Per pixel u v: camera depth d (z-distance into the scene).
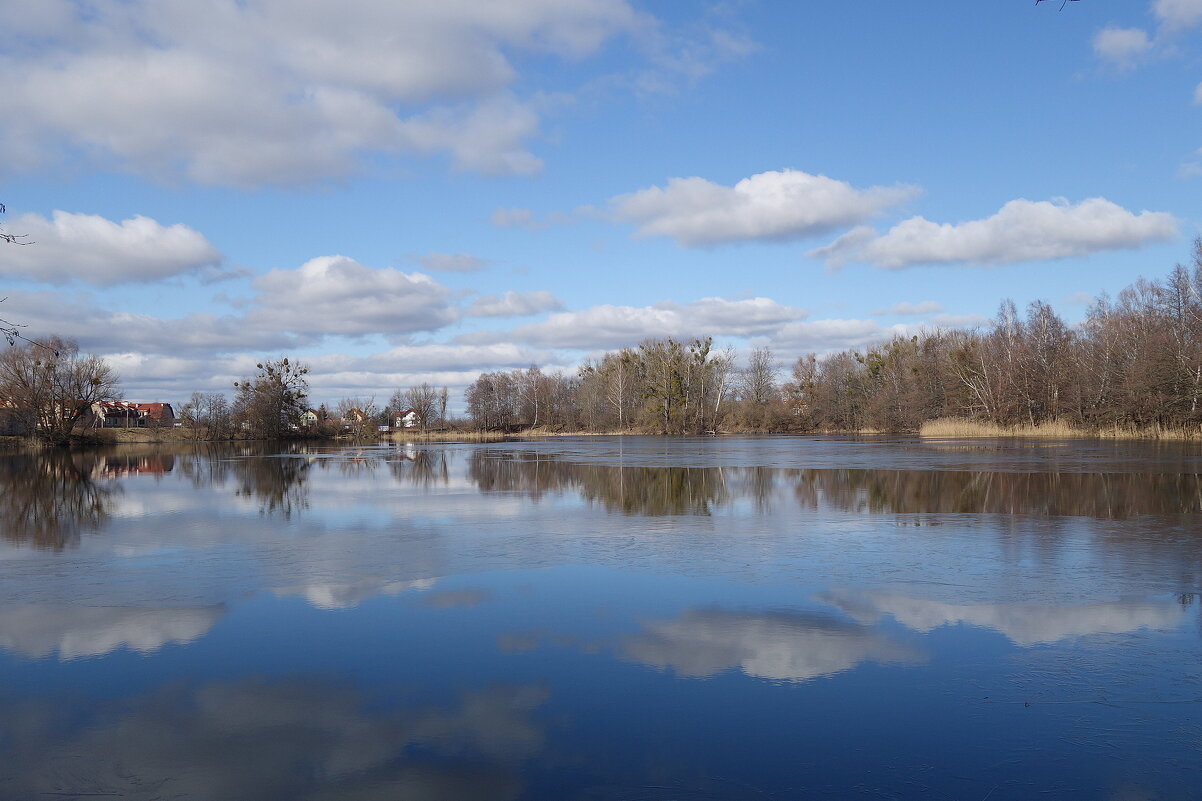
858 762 6.02
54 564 13.45
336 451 61.53
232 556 13.99
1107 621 9.47
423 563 13.11
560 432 110.12
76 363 66.31
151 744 6.42
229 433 87.19
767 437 87.31
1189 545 14.20
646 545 14.60
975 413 73.12
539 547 14.48
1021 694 7.26
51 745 6.41
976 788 5.64
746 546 14.41
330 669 8.07
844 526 16.73
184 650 8.70
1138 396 54.22
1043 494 22.02
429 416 108.50
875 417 90.88
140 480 32.25
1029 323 69.62
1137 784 5.68
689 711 6.96
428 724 6.75
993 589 11.02
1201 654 8.28
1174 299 54.59
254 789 5.70
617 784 5.72
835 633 9.09
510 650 8.59
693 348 100.94
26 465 44.44
